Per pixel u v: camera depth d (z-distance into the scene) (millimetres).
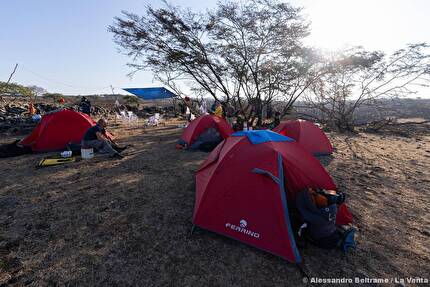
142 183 5742
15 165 6961
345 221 4059
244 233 3498
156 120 16266
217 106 13750
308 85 13789
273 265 3191
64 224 4016
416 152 9336
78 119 8766
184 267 3123
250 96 14188
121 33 13547
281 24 12789
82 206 4617
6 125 12797
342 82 14570
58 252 3344
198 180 4949
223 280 2932
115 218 4223
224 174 3805
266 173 3502
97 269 3053
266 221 3414
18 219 4129
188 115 16812
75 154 8141
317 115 16859
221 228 3650
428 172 6941
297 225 3584
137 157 7922
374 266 3215
